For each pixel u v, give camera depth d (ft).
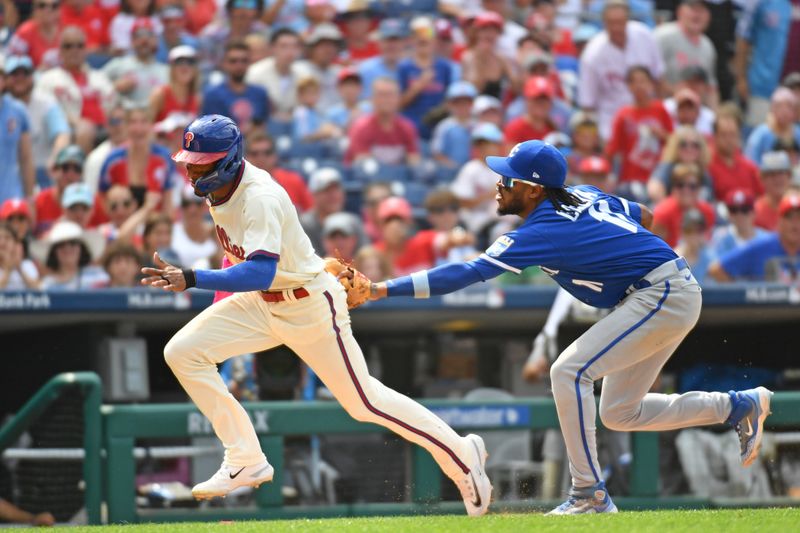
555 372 54.24
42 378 93.30
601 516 50.42
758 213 117.91
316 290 51.60
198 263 96.27
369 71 129.08
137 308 83.87
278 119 121.29
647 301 53.62
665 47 134.62
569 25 143.02
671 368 105.70
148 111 110.63
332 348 52.54
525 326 99.96
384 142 120.88
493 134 116.16
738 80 140.36
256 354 85.66
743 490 83.61
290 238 50.49
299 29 133.49
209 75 128.26
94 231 98.73
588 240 53.67
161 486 75.87
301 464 78.89
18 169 105.70
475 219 114.73
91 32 123.75
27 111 106.52
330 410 76.69
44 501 74.28
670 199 108.06
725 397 56.90
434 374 99.86
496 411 79.56
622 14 127.85
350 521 52.03
